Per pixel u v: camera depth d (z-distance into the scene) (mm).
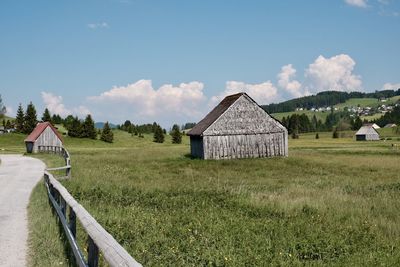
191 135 49594
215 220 12500
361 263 8148
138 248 9078
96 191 18969
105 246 5109
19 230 11242
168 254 8633
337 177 27484
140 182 24031
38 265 7961
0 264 8211
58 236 9789
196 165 37469
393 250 9242
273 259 8453
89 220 6645
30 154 63875
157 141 147000
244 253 8820
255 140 46969
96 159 43531
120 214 13062
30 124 131750
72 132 129750
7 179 26047
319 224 12016
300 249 9414
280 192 19672
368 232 11086
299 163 37906
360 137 151250
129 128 174000
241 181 25531
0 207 15219
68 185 20734
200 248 9188
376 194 18812
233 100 46938
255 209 14688
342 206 15039
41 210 13688
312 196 17984
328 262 8398
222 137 45875
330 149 67062
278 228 11258
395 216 13227
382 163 36844
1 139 114250
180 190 20547
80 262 6637
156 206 15672
